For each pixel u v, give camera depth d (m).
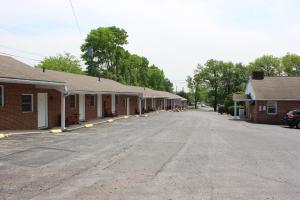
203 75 94.88
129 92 39.25
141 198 7.46
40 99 21.73
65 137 17.70
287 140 19.17
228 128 26.48
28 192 7.73
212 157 12.63
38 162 10.96
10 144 14.56
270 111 38.03
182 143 16.33
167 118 37.34
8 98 18.50
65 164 10.77
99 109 33.50
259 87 39.81
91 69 65.44
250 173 10.12
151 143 16.08
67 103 25.41
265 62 89.19
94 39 64.94
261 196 7.80
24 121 19.83
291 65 88.31
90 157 12.06
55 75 27.55
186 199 7.45
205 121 33.59
